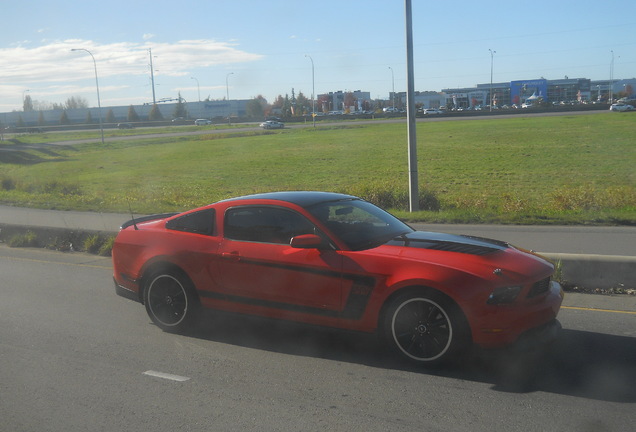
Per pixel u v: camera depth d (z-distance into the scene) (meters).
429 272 5.04
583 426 4.10
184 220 6.66
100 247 11.89
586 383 4.85
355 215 6.12
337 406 4.54
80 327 6.83
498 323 4.84
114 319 7.15
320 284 5.55
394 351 5.30
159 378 5.22
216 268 6.16
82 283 9.18
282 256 5.76
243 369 5.40
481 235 11.99
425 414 4.35
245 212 6.21
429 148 49.72
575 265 8.06
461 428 4.11
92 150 69.88
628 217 13.54
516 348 4.91
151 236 6.72
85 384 5.12
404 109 137.38
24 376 5.33
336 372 5.25
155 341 6.29
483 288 4.88
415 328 5.18
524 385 4.83
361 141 61.09
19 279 9.53
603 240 10.95
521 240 11.15
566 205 17.83
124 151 67.19
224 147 64.44
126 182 36.69
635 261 7.79
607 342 5.86
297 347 5.98
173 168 45.78
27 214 17.19
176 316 6.53
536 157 39.88
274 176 37.09
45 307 7.75
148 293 6.66
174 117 148.50
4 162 57.94
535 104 129.62
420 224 14.25
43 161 58.62
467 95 186.88
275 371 5.33
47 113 158.12
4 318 7.25
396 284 5.16
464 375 5.07
